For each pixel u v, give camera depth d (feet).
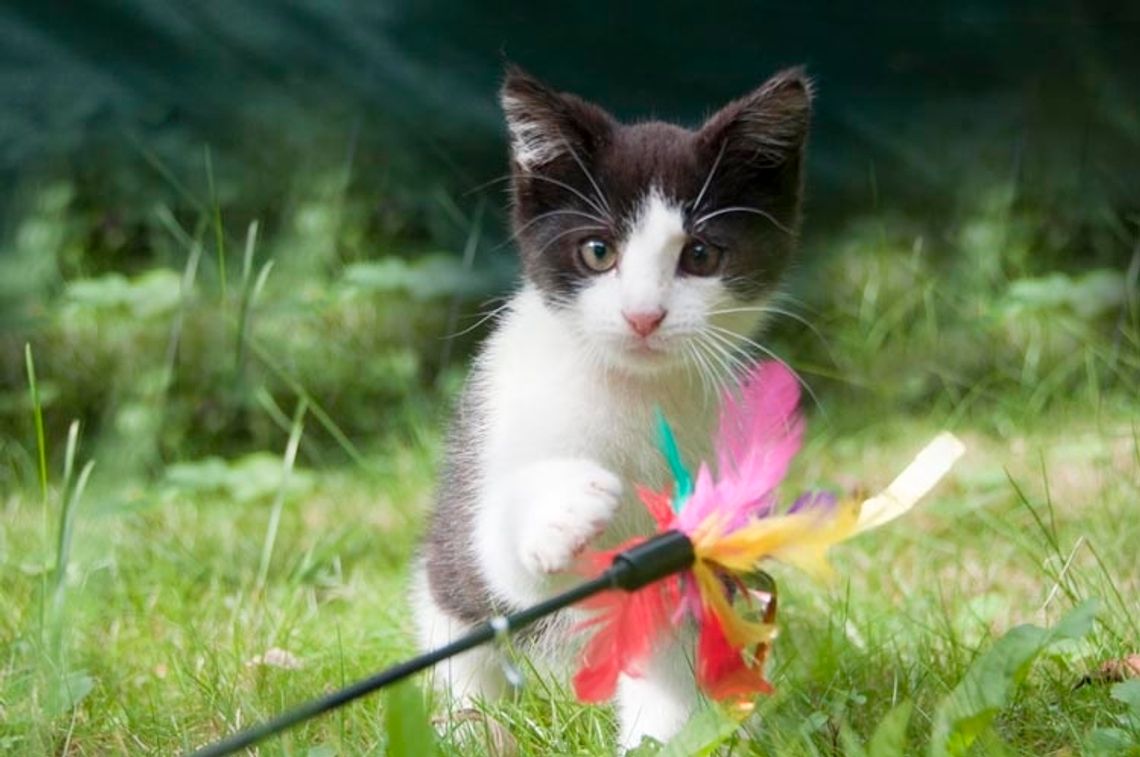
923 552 25.00
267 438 34.63
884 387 35.29
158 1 38.96
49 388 34.01
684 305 18.26
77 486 24.40
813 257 38.34
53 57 38.78
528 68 38.75
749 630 13.53
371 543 27.66
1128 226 39.40
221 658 19.92
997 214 39.06
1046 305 36.42
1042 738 16.25
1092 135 40.73
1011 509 26.68
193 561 25.91
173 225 33.76
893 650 19.06
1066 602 21.03
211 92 39.11
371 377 35.55
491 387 19.31
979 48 40.57
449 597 19.43
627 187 18.70
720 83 38.78
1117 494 26.53
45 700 17.65
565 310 18.70
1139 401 31.99
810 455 31.07
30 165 38.27
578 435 18.13
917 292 37.65
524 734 16.60
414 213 38.60
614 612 13.80
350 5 39.40
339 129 38.93
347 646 20.68
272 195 38.17
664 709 17.39
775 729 15.83
